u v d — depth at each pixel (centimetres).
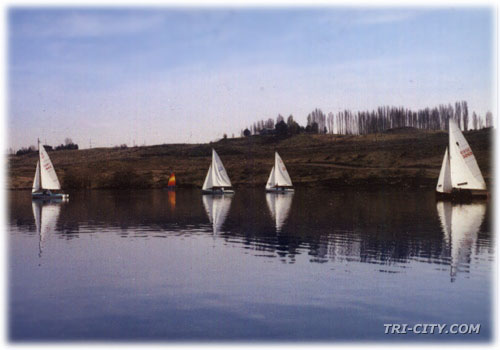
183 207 6084
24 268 2484
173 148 17712
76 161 15675
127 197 8481
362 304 1850
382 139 15225
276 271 2366
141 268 2469
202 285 2133
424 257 2633
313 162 13600
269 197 7962
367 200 6788
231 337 1550
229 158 15475
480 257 2620
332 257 2672
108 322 1686
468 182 6284
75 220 4619
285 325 1639
